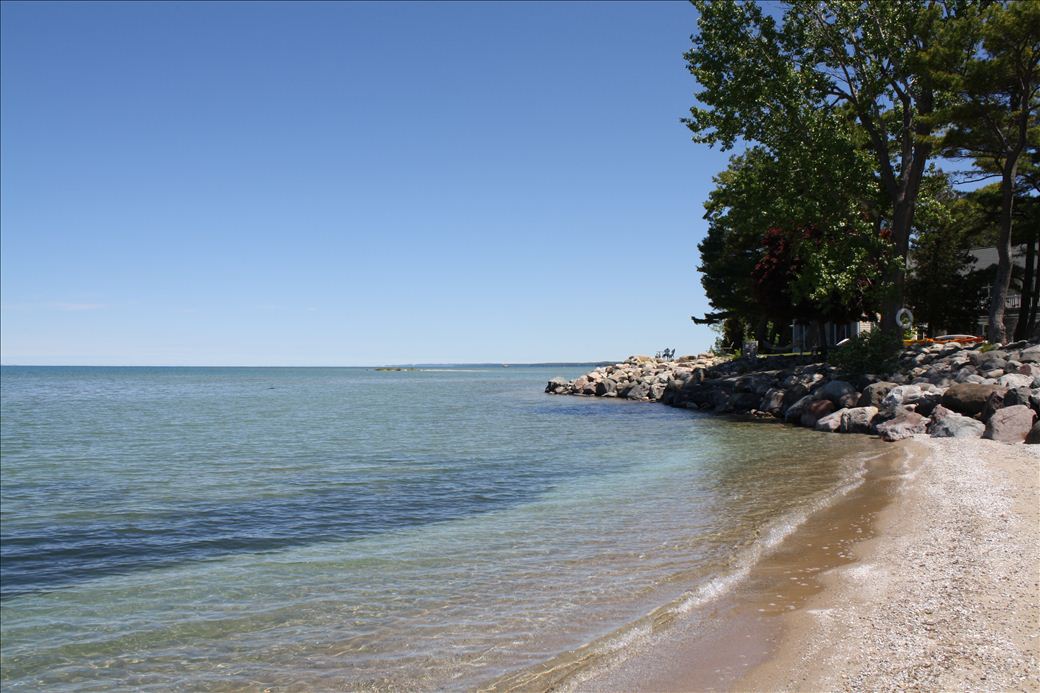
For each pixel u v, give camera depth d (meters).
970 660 5.91
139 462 23.70
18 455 26.27
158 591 9.66
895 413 24.75
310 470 20.73
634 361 69.31
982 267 56.41
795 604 7.71
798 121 34.88
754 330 67.38
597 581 9.03
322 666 6.88
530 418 38.53
